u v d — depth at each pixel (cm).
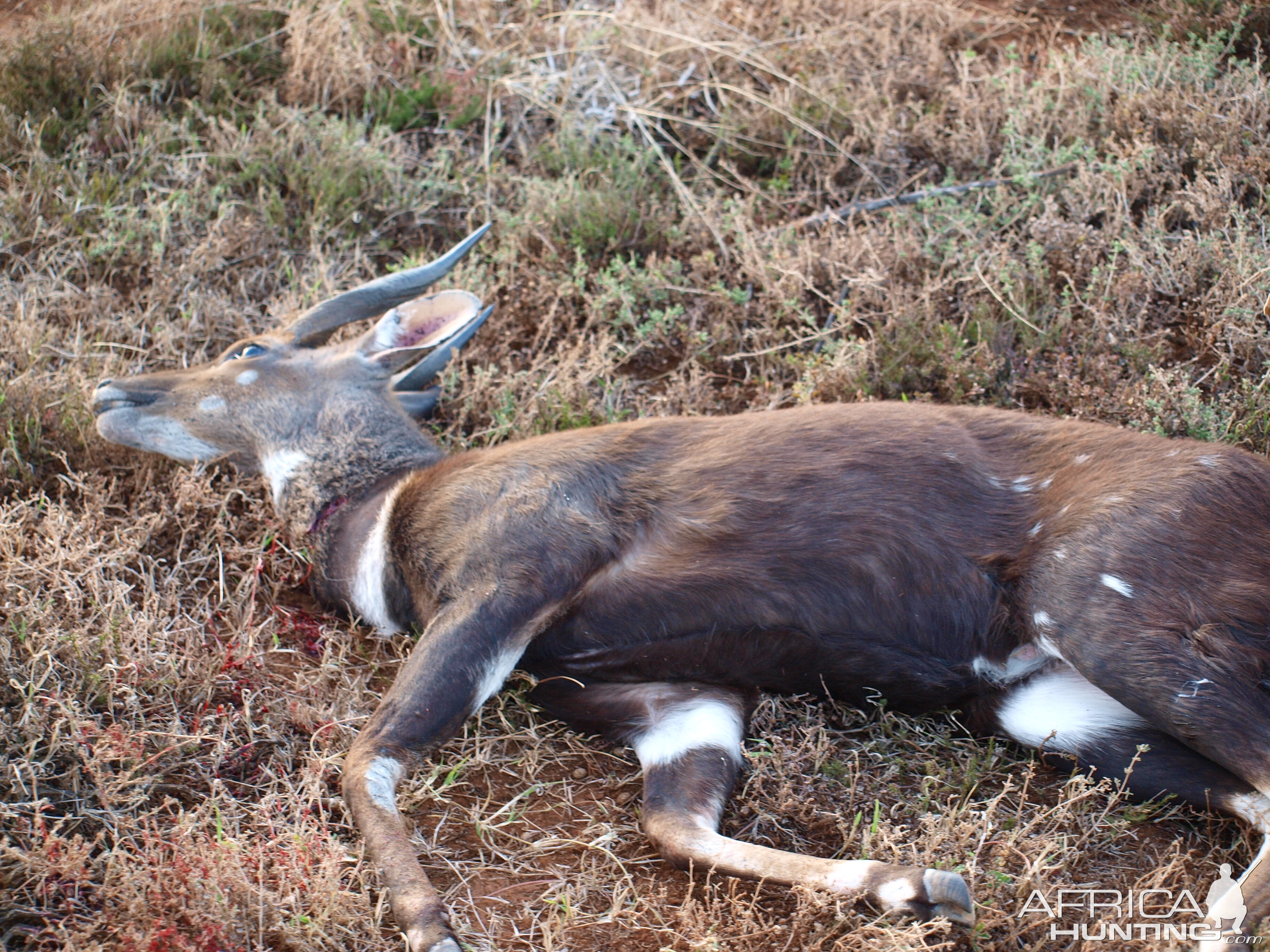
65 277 290
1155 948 224
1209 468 238
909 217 294
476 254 297
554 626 245
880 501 243
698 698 245
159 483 269
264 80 321
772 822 238
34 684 238
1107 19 331
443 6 334
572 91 321
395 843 229
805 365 279
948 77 320
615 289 288
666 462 247
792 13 331
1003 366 276
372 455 263
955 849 231
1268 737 229
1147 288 280
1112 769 239
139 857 227
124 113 307
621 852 237
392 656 255
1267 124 295
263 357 268
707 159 311
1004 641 241
